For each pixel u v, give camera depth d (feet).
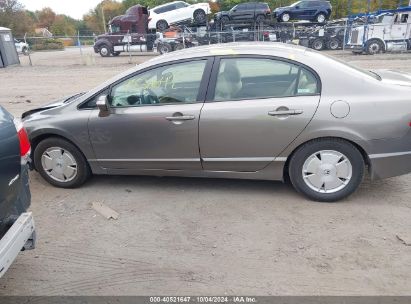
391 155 12.17
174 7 87.81
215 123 12.87
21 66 72.33
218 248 10.96
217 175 13.73
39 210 13.61
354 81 12.18
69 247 11.34
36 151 15.01
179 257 10.63
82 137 14.25
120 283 9.68
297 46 13.67
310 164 12.80
